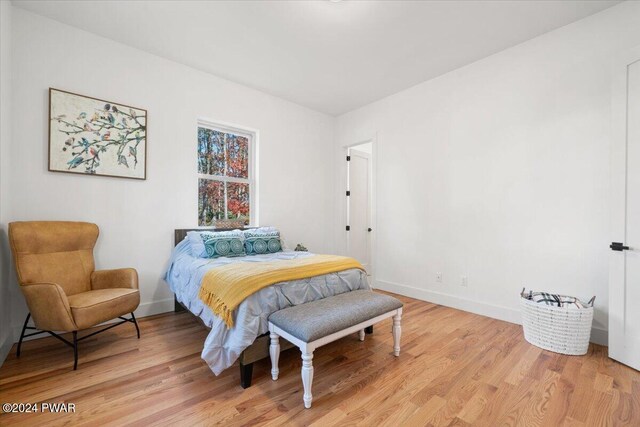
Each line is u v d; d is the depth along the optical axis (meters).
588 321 2.12
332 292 2.24
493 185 2.91
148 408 1.53
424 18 2.37
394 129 3.89
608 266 2.25
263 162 3.92
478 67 3.03
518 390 1.70
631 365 1.93
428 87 3.49
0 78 2.07
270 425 1.42
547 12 2.30
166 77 3.07
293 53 2.93
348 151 4.75
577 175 2.41
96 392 1.66
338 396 1.64
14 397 1.60
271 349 1.79
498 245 2.88
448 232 3.29
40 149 2.40
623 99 2.00
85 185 2.61
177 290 2.66
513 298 2.78
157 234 3.02
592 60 2.33
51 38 2.45
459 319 2.88
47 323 1.91
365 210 5.07
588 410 1.53
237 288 1.83
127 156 2.82
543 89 2.59
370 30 2.54
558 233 2.50
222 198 3.69
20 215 2.31
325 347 2.27
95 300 2.06
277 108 4.05
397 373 1.89
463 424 1.43
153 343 2.30
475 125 3.05
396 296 3.72
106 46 2.71
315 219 4.55
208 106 3.38
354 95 3.96
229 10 2.30
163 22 2.47
